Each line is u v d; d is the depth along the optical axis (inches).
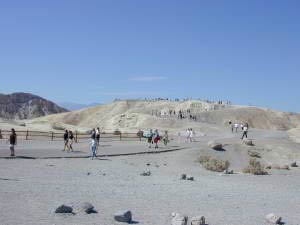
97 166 1390.3
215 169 1663.4
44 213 604.1
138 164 1578.5
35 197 734.5
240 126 4333.2
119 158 1676.9
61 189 861.2
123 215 593.9
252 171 1658.5
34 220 558.6
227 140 2615.7
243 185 1216.8
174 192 947.3
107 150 1920.5
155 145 2271.2
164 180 1182.3
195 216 619.2
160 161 1748.3
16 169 1162.6
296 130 3501.5
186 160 1839.3
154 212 685.3
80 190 868.6
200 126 4473.4
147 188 985.5
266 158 2285.9
